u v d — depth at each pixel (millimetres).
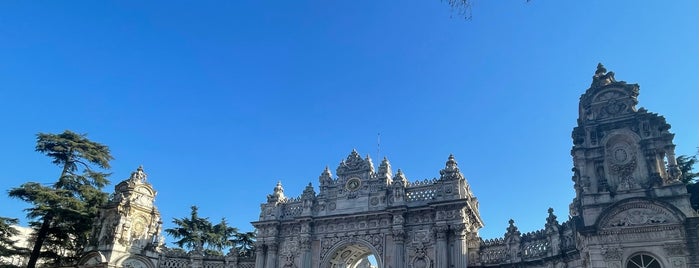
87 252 44656
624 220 28109
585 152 31547
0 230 45375
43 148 48875
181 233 62469
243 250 62844
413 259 39750
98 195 46906
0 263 52031
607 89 32719
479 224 43938
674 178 28422
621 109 31906
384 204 42656
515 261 36719
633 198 27938
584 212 29719
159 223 49156
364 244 42000
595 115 32531
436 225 39562
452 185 41031
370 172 44844
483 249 38938
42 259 50875
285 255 44625
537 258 35344
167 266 47250
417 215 41281
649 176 29266
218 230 64375
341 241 42938
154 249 46969
